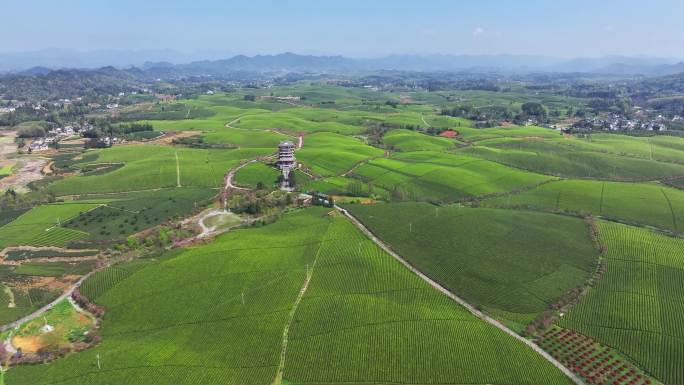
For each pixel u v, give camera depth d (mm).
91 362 104000
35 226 185000
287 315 120250
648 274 140125
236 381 97438
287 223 180625
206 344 109812
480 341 109875
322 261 147875
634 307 123688
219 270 142750
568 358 104938
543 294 129875
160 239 167375
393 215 182875
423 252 153375
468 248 154750
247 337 111938
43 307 129375
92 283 138250
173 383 96812
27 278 146125
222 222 188625
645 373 100750
